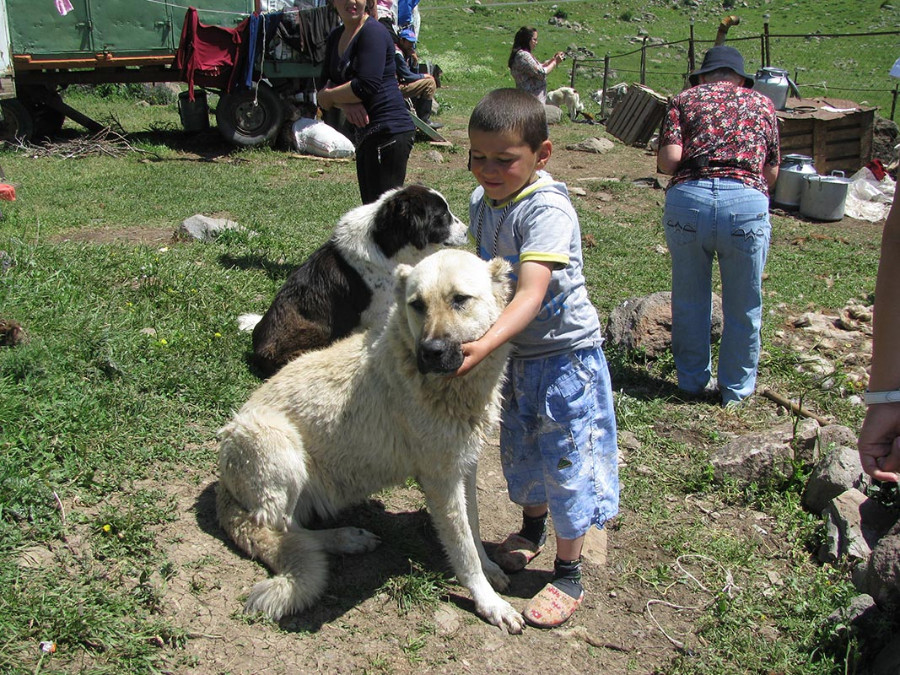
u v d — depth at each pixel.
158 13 12.20
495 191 2.88
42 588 2.88
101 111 15.88
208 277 6.14
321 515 3.52
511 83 27.78
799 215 10.80
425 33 40.75
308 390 3.30
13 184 9.46
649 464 4.35
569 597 3.17
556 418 3.04
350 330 5.16
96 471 3.62
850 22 43.88
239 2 12.69
